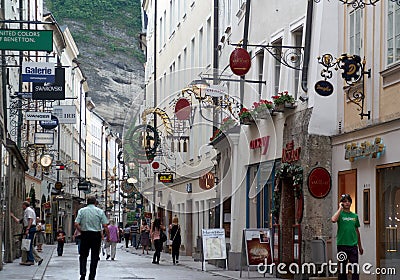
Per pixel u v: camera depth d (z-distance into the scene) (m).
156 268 28.91
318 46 21.34
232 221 28.08
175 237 32.84
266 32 26.62
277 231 23.64
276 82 25.92
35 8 60.97
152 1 59.94
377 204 18.59
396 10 17.73
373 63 18.86
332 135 21.12
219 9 35.22
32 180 56.34
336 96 21.19
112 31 158.50
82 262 19.27
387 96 18.12
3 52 26.70
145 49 74.31
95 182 125.38
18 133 43.03
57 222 74.12
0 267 24.41
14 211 30.58
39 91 34.31
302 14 23.09
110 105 153.12
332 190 21.16
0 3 29.91
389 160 17.98
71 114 45.97
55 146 72.06
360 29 19.70
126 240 68.06
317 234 21.06
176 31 47.69
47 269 26.53
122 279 22.22
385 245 18.25
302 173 21.47
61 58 80.81
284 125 23.61
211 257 26.53
